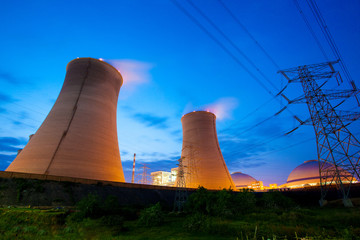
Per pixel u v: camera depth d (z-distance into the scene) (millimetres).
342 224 14023
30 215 14109
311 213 19750
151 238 12781
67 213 16516
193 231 14453
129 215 20938
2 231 11922
